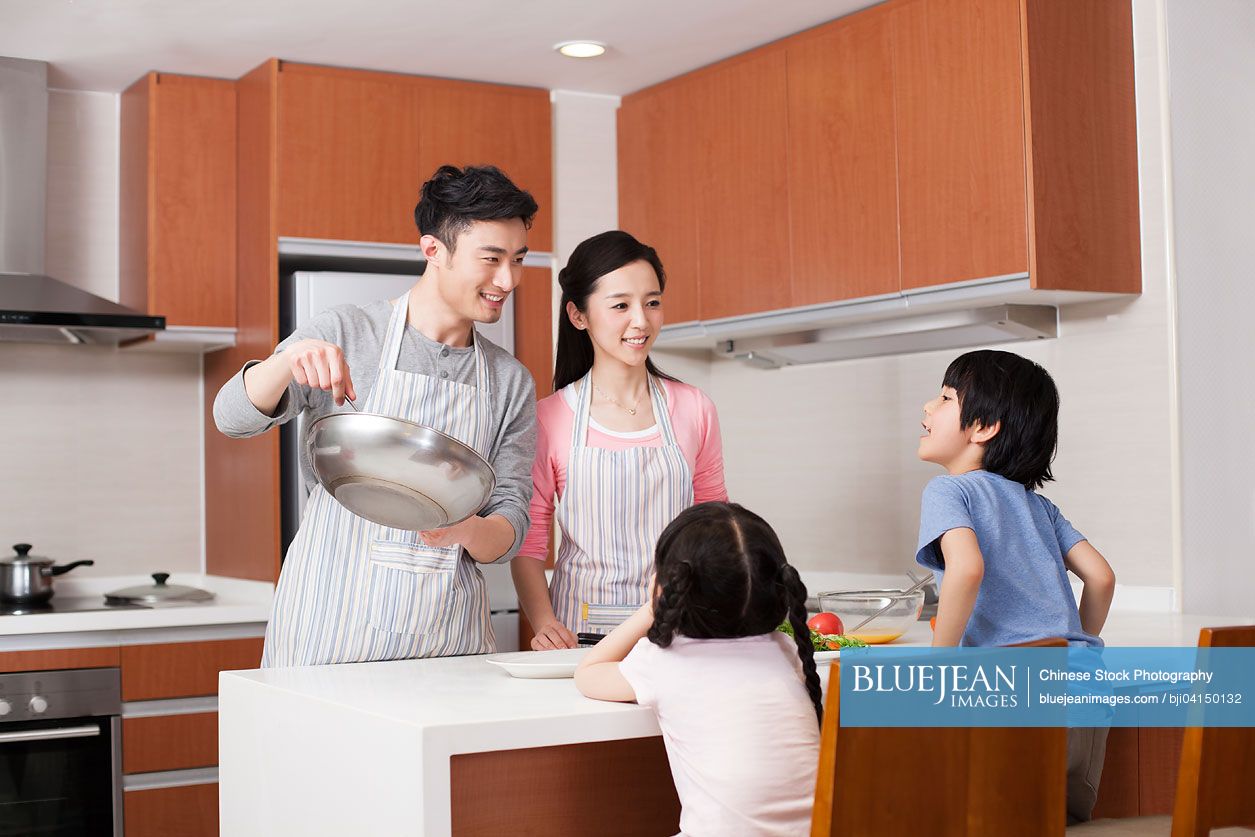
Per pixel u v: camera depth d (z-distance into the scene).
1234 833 1.86
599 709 1.50
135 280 3.69
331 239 3.52
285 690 1.66
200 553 3.92
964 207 2.97
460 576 2.07
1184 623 2.62
